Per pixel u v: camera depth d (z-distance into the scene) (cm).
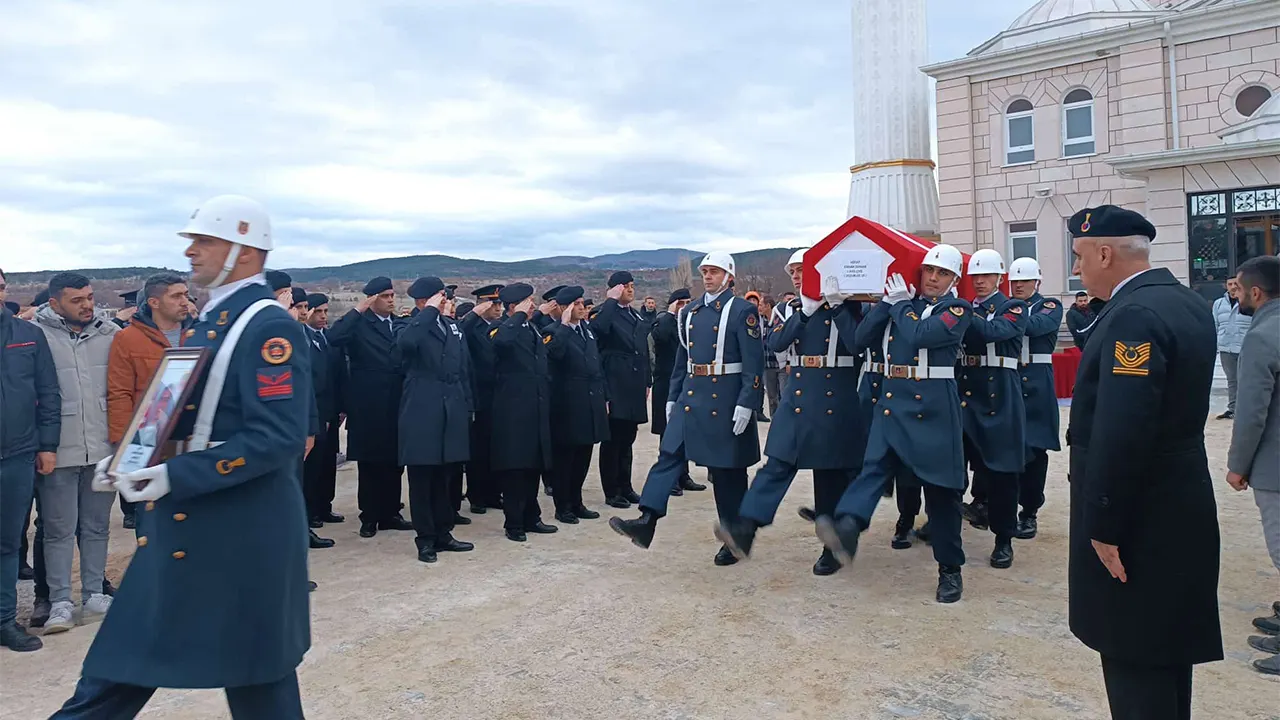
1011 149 1850
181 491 259
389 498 729
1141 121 1675
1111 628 273
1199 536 270
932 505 511
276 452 270
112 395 499
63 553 501
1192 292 279
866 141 1886
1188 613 268
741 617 486
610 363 789
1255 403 406
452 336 643
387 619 495
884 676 402
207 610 267
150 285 506
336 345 702
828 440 548
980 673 402
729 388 577
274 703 282
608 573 576
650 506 577
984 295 611
